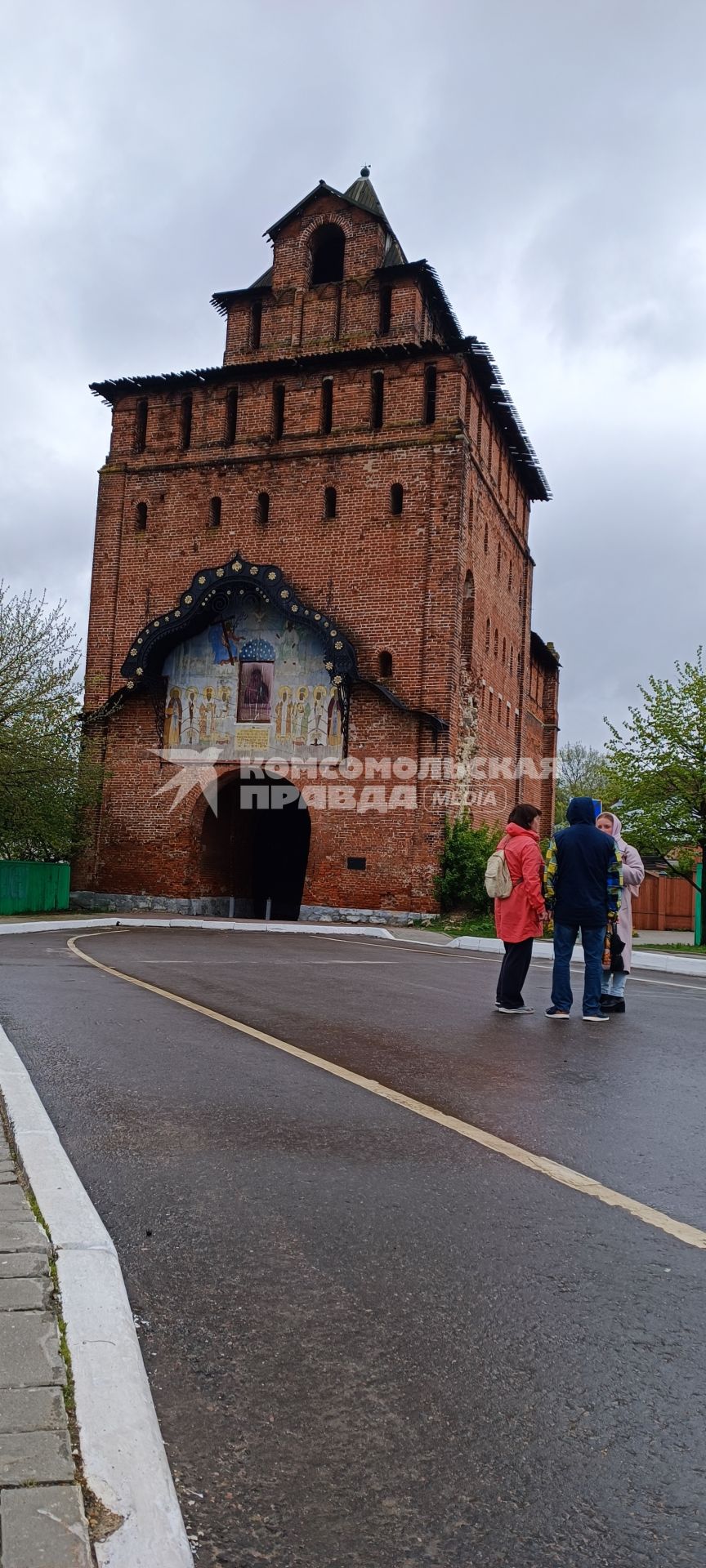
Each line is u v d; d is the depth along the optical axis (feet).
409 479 92.63
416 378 93.61
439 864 88.22
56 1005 31.40
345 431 95.45
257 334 104.99
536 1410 9.14
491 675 104.94
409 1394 9.36
